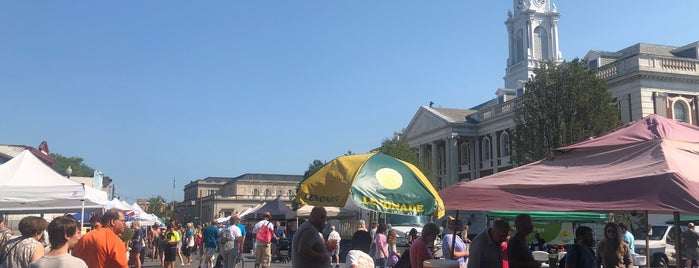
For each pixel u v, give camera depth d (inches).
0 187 444.5
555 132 1154.7
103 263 215.6
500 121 1930.4
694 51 1510.8
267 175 4628.4
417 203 284.2
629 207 196.1
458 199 248.5
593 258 297.0
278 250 1017.5
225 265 620.4
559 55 3225.9
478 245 269.9
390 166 295.3
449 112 2317.9
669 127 262.1
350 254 279.3
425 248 309.6
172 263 708.0
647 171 207.0
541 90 1187.3
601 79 1197.7
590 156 253.4
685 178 192.5
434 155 2202.3
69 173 1093.8
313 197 288.7
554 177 237.0
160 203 4894.2
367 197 276.2
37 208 483.5
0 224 427.2
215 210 4168.3
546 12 3257.9
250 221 1569.9
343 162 295.0
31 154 499.2
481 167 2027.6
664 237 812.0
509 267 268.4
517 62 3312.0
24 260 225.1
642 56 1325.0
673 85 1341.0
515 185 234.4
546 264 616.1
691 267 629.3
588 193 210.7
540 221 815.7
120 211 237.5
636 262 442.3
